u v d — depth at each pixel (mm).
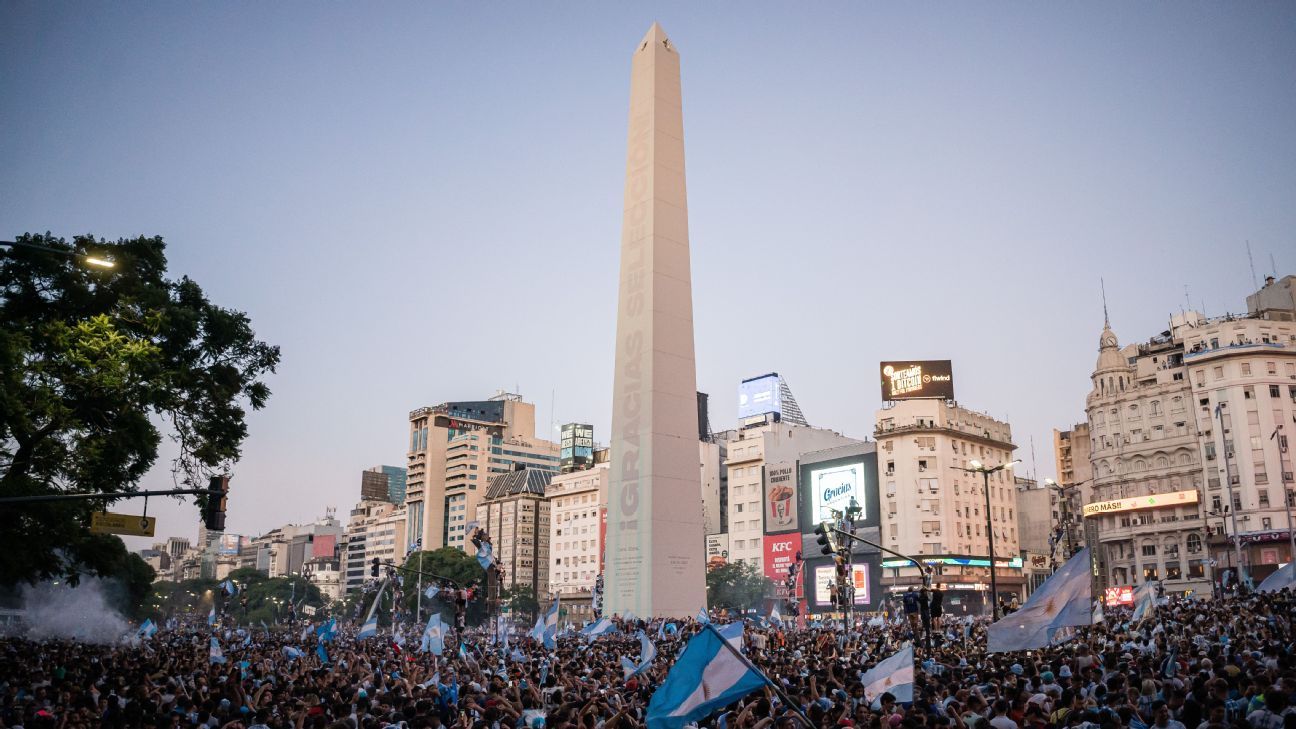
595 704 13922
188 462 41219
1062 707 15203
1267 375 112875
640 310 58375
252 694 19656
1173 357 123312
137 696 16438
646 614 53625
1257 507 109562
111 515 34312
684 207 61031
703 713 11523
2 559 32250
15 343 30219
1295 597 41250
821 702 14930
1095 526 135125
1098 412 128875
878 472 134625
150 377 36156
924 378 135500
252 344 44062
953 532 129625
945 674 19859
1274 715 11234
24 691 20906
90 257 23906
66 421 34000
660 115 61219
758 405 158000
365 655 33125
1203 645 24188
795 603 65250
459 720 14477
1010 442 144375
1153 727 12508
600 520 171000
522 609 159750
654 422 56031
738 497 153250
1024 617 18219
